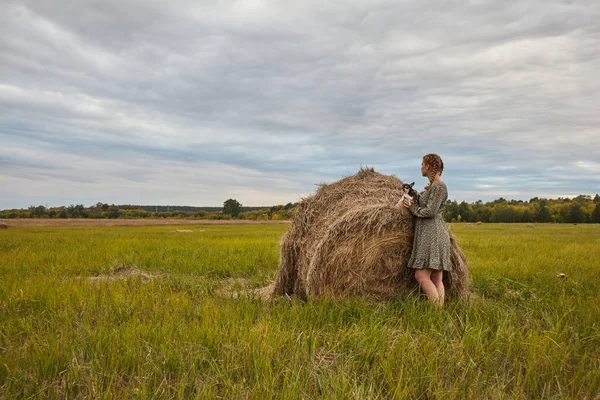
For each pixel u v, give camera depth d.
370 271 6.12
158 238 20.38
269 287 7.66
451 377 3.63
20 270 9.07
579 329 4.79
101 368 3.50
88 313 5.08
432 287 5.74
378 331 4.43
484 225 60.22
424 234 5.71
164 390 3.19
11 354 3.79
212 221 63.91
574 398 3.36
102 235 23.16
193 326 4.49
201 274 9.20
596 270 9.32
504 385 3.44
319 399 3.14
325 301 5.67
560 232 33.75
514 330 4.64
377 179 7.18
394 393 3.23
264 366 3.55
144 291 6.45
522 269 9.19
